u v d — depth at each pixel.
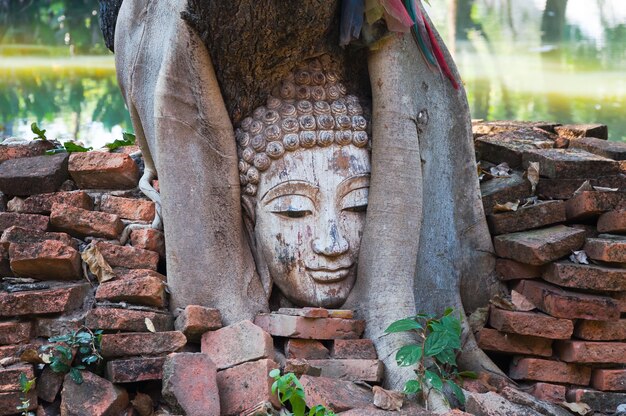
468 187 4.30
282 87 3.95
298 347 3.74
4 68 10.19
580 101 8.51
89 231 4.14
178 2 3.82
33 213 4.27
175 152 3.85
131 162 4.52
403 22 3.82
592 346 4.01
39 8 12.04
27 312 3.67
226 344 3.61
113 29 4.95
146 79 4.14
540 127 5.28
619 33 10.16
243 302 3.87
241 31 3.67
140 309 3.75
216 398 3.38
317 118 3.93
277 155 3.89
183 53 3.78
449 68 4.23
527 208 4.33
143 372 3.50
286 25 3.70
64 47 11.27
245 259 3.93
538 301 4.14
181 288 3.86
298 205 3.89
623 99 8.55
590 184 4.37
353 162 3.98
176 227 3.85
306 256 3.90
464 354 4.13
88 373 3.50
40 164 4.48
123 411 3.49
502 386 4.01
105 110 9.04
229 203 3.90
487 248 4.34
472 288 4.33
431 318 3.76
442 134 4.22
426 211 4.19
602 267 4.04
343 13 3.82
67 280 3.90
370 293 3.91
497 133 5.06
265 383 3.40
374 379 3.66
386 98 3.97
